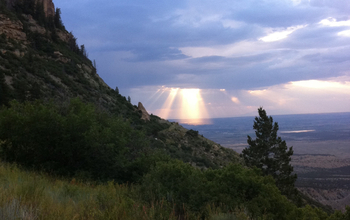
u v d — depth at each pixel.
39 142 9.63
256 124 26.05
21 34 58.41
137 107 70.25
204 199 5.70
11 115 9.76
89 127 10.16
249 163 25.45
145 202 5.39
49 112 10.01
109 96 63.53
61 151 9.59
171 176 6.52
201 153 51.59
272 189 6.55
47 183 7.02
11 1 69.94
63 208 4.50
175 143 49.62
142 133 13.29
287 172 23.62
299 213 6.48
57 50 65.75
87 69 73.50
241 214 4.83
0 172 6.88
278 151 24.55
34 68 46.72
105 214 4.34
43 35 69.88
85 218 4.25
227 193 6.22
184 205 5.45
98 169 9.89
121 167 9.83
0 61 40.62
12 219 3.53
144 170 9.83
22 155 9.61
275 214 6.04
